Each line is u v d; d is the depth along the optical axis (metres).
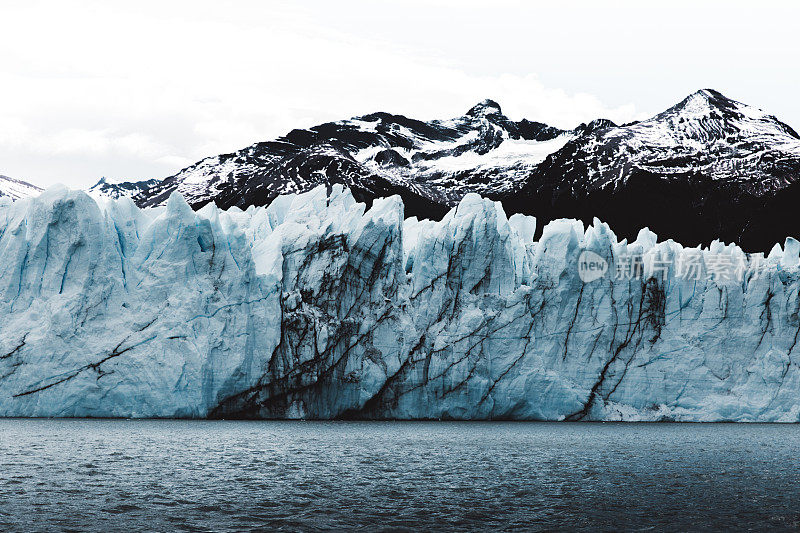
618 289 88.56
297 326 81.88
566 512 48.34
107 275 79.31
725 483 57.47
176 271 80.38
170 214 81.31
